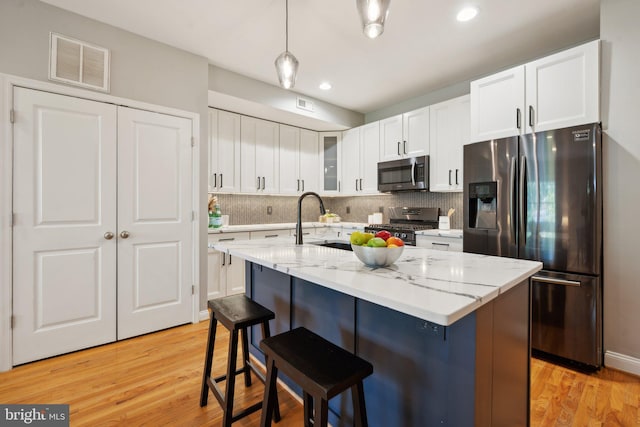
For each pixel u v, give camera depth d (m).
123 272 2.46
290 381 1.81
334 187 4.57
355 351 1.40
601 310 2.02
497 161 2.37
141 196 2.53
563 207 2.04
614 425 1.50
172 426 1.51
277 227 3.86
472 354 0.98
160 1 2.08
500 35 2.47
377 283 1.06
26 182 2.06
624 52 1.93
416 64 2.97
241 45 2.65
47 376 1.94
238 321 1.42
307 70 3.11
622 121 1.94
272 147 4.05
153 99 2.57
